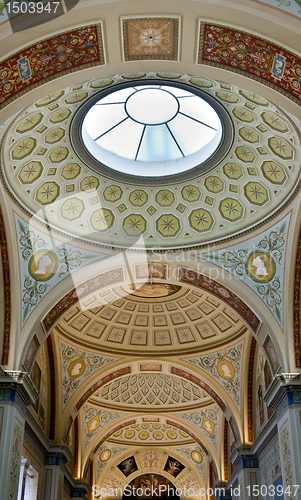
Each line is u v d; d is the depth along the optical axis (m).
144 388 23.02
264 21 7.42
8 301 12.37
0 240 12.17
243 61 8.21
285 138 11.19
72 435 20.89
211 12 7.62
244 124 11.88
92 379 18.84
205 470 25.47
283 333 12.35
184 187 13.80
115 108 12.92
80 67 8.55
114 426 23.14
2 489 10.55
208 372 18.81
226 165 13.06
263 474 15.52
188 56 8.48
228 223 13.57
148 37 8.22
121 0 7.50
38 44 7.73
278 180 12.27
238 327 17.41
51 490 15.83
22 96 8.46
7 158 11.35
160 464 26.66
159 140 14.02
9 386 11.55
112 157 13.88
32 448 14.73
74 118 11.97
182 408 22.69
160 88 12.17
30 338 12.52
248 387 17.38
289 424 11.22
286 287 12.51
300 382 11.61
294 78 7.96
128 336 19.31
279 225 12.61
